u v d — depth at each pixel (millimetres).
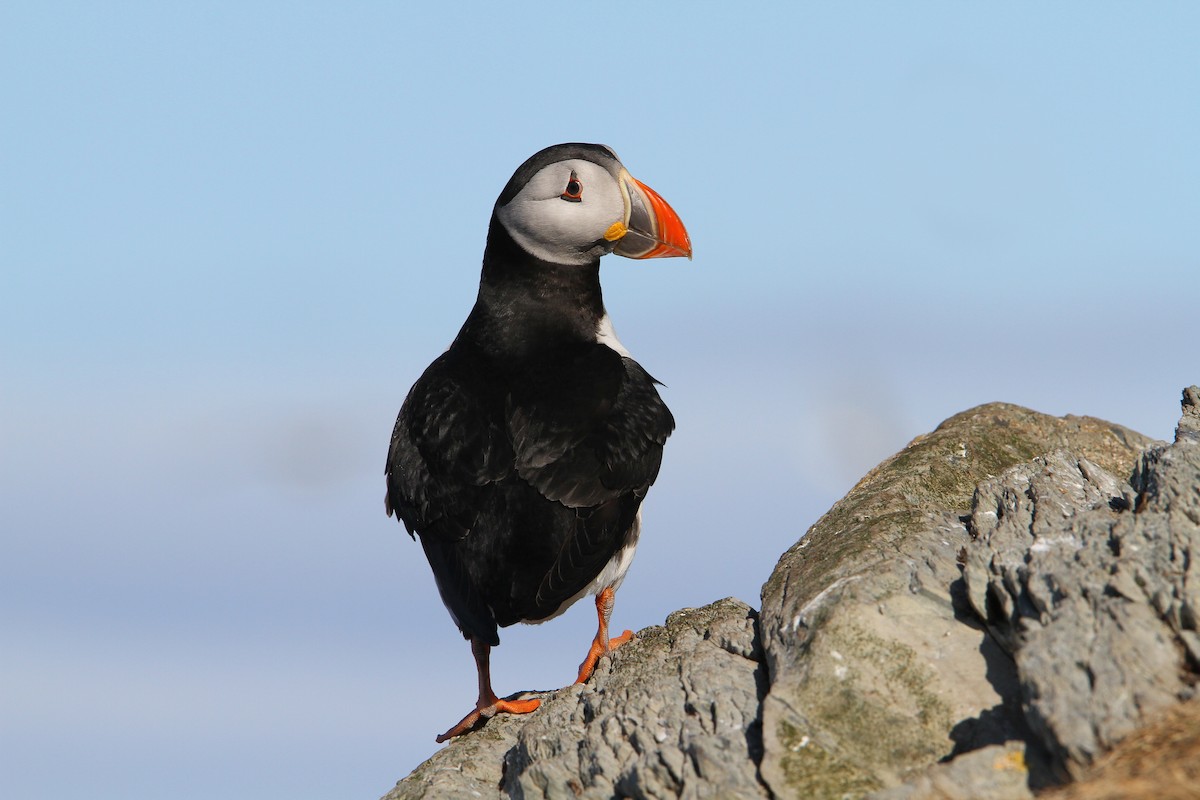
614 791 9688
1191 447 9289
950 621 9344
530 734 10945
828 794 8438
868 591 9633
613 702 10531
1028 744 7684
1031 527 9656
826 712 8875
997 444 13555
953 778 7562
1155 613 7715
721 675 10039
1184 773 6469
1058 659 7684
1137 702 7211
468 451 12984
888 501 12062
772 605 10609
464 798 11125
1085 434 14180
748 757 9008
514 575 12547
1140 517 8562
